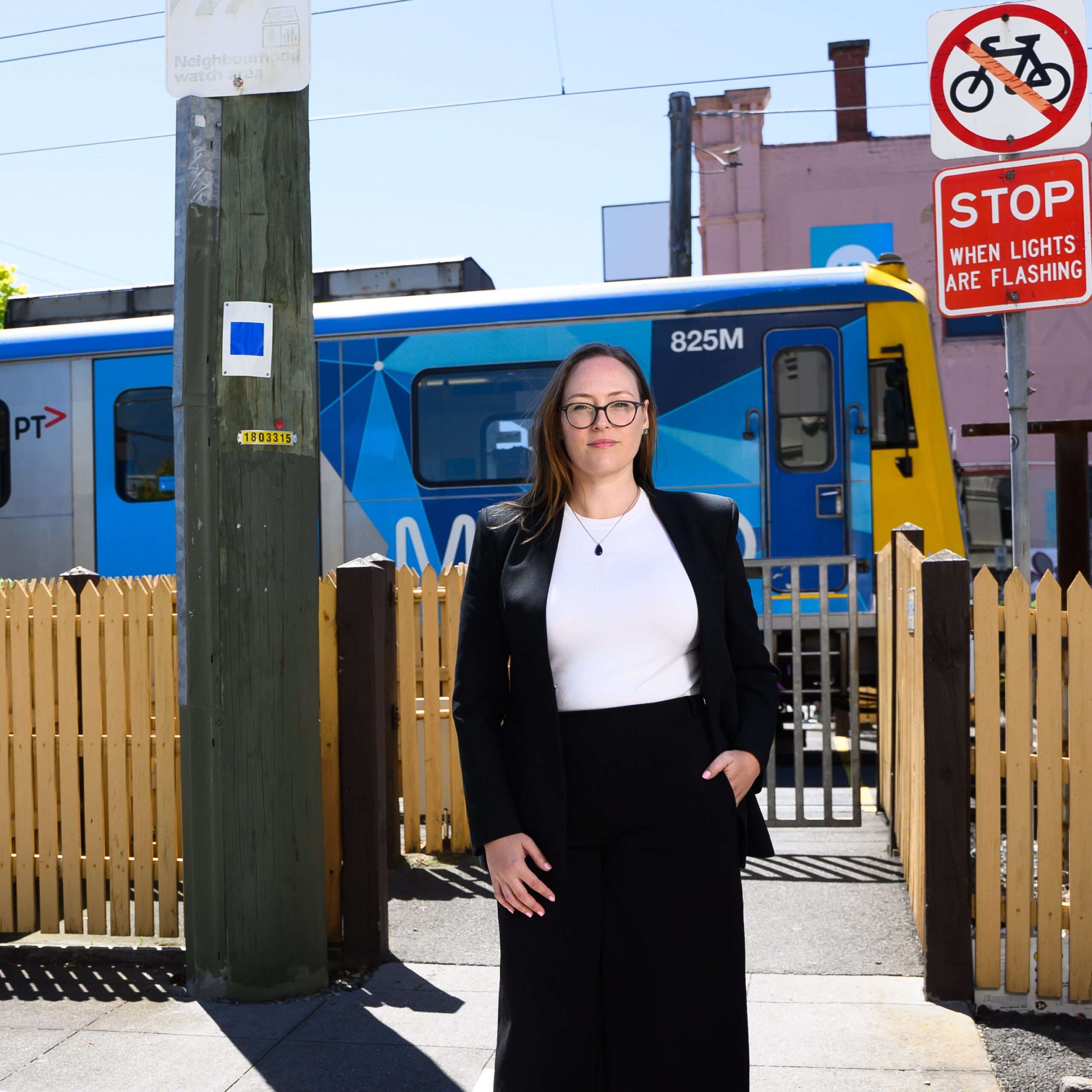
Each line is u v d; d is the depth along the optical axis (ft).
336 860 14.39
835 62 61.93
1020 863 12.25
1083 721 12.05
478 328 30.83
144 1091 10.87
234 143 13.20
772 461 29.01
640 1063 7.89
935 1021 11.98
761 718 8.29
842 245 60.49
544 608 8.05
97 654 14.82
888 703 19.63
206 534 13.15
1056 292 15.31
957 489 29.35
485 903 16.65
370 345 31.40
